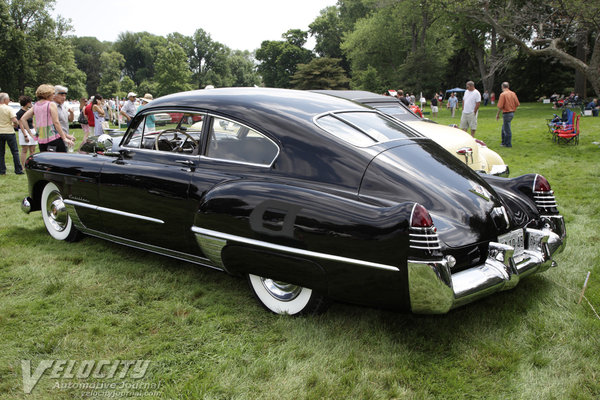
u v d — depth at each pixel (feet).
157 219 12.08
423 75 176.96
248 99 11.55
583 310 10.52
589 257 13.62
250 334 9.85
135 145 13.52
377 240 8.21
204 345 9.45
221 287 12.28
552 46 47.44
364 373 8.39
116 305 11.24
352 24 248.73
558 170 28.02
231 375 8.38
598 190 22.22
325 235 8.73
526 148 38.81
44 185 16.03
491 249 9.48
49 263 13.92
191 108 12.18
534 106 128.26
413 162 10.21
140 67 472.03
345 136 10.35
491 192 10.55
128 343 9.56
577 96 113.50
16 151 29.48
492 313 10.49
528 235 10.73
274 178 10.26
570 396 7.69
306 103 11.43
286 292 10.48
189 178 11.43
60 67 205.77
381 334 9.67
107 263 13.89
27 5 194.39
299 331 9.76
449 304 8.13
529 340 9.35
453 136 21.47
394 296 8.38
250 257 9.84
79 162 14.16
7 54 190.90
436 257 7.97
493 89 197.57
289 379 8.26
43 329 10.11
